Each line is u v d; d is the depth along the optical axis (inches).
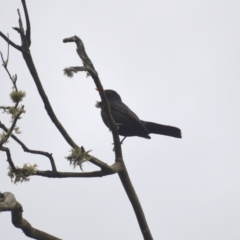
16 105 341.7
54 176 399.9
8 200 352.5
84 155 392.5
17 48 381.1
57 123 428.1
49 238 388.8
